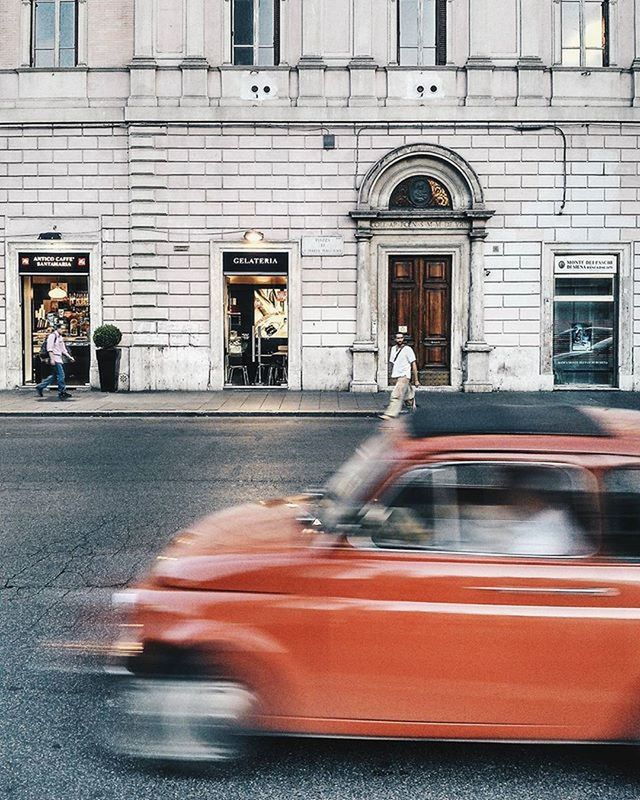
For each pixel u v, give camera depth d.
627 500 4.19
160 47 23.16
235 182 23.23
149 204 23.19
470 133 23.06
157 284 23.38
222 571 4.24
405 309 23.58
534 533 4.21
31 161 23.44
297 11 23.16
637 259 23.20
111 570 7.69
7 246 23.62
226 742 4.16
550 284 23.25
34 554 8.20
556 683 3.97
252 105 23.09
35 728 4.73
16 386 23.86
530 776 4.18
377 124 23.03
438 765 4.28
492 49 23.09
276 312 23.77
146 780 4.16
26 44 23.44
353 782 4.13
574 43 23.20
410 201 23.33
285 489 11.21
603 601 4.00
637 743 3.97
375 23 23.11
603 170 23.08
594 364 23.59
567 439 4.36
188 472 12.45
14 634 6.20
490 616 3.99
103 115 23.25
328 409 19.94
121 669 4.39
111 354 23.02
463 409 5.10
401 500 4.29
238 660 4.13
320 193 23.22
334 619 4.06
